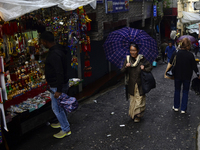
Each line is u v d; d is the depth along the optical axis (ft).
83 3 15.65
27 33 14.39
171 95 21.06
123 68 14.82
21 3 11.41
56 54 11.91
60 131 14.11
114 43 15.34
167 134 13.82
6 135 12.81
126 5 27.71
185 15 61.36
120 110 18.07
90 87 23.94
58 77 11.89
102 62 27.68
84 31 18.19
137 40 14.89
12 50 13.55
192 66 15.79
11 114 12.87
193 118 15.84
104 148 12.64
